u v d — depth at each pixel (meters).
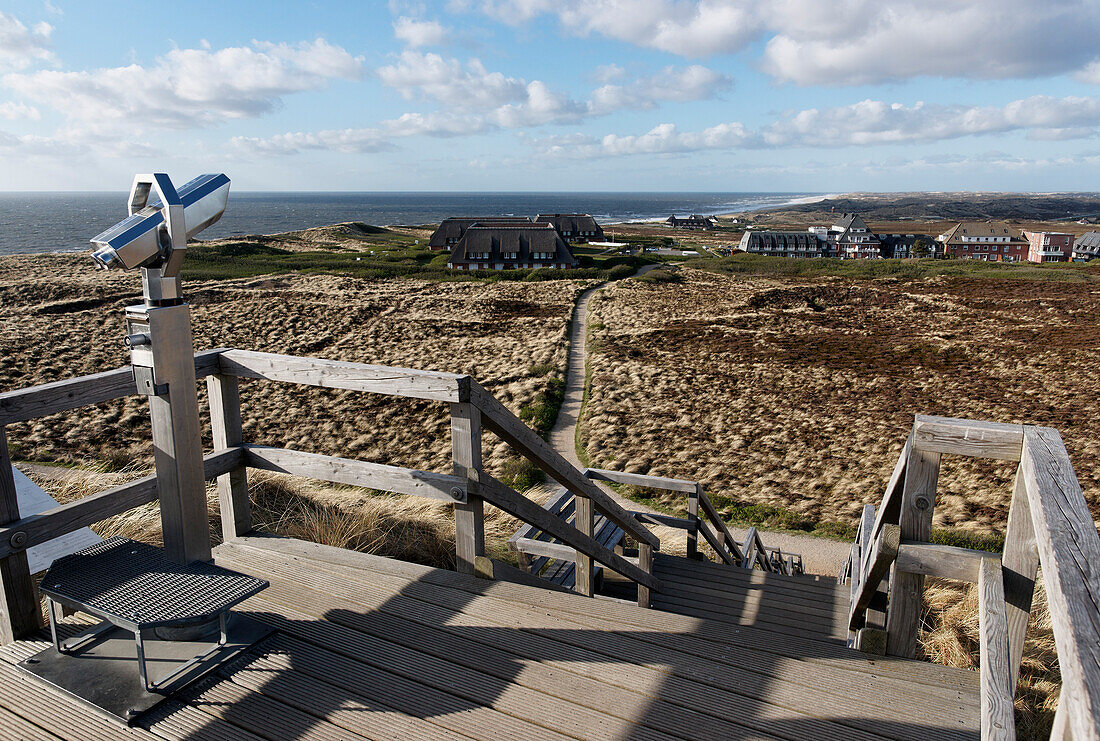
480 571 2.98
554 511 4.92
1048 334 35.41
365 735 2.02
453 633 2.57
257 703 2.16
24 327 30.11
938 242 115.25
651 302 46.28
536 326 36.53
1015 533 2.00
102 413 17.69
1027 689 3.28
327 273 55.69
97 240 2.17
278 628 2.58
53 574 2.34
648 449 17.59
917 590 2.35
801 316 41.47
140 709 2.09
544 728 2.07
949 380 25.97
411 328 35.44
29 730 2.03
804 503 13.75
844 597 4.75
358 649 2.45
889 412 21.56
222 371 3.15
